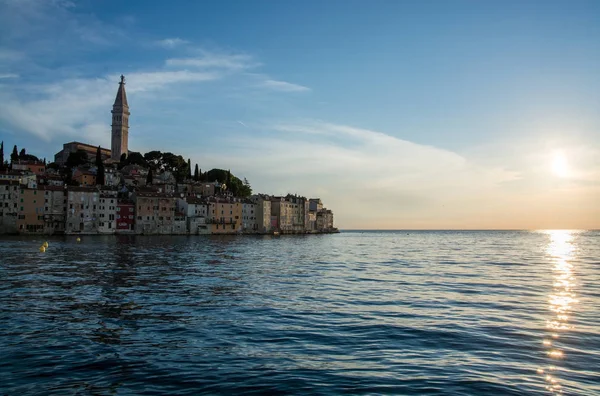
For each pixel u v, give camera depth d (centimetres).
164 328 3009
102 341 2692
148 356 2416
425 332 2919
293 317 3356
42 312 3475
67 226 18375
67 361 2330
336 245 16762
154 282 5219
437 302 4022
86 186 19525
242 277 5841
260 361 2342
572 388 1977
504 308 3728
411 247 15738
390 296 4353
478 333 2892
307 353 2475
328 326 3080
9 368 2223
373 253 11844
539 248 15375
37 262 7388
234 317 3347
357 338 2778
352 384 2030
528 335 2839
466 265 7994
